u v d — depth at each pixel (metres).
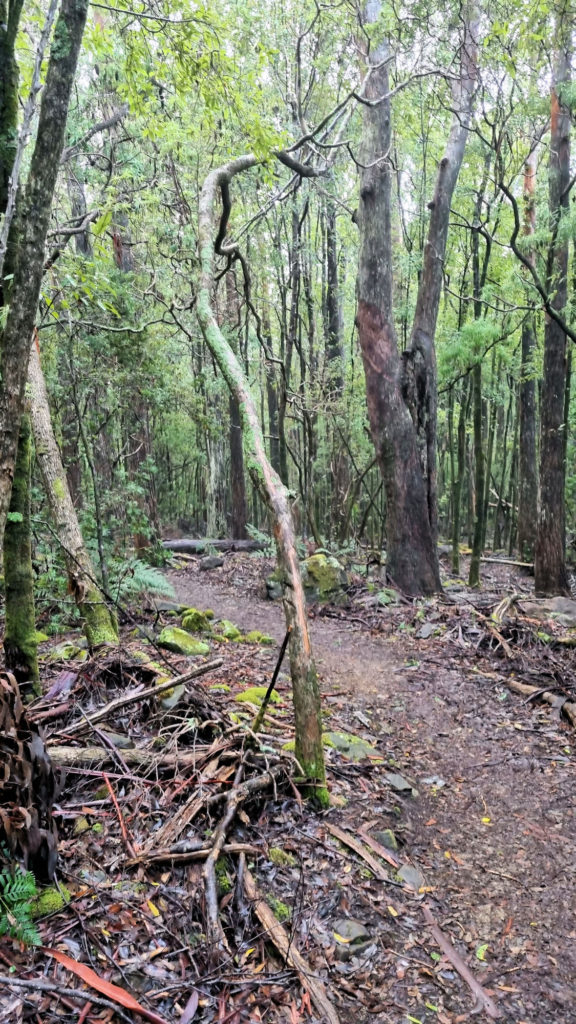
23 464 3.21
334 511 14.62
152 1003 2.02
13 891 2.09
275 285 15.77
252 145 4.80
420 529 9.66
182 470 24.97
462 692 5.80
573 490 16.94
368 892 2.85
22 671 3.41
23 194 2.21
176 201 10.35
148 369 8.96
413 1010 2.30
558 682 5.87
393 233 14.82
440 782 4.14
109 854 2.60
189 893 2.47
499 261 12.21
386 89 9.09
